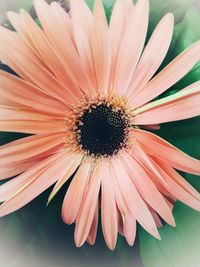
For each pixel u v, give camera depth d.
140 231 0.08
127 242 0.08
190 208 0.08
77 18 0.07
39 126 0.08
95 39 0.07
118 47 0.07
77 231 0.08
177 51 0.08
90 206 0.08
